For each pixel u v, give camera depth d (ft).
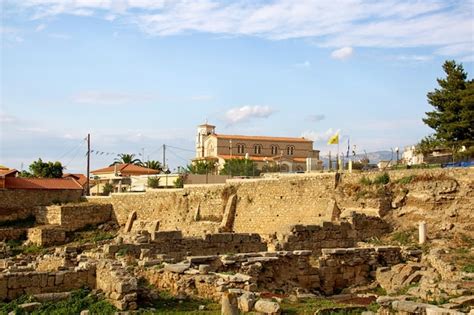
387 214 217.36
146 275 127.54
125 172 557.33
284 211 253.65
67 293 112.47
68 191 342.03
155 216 304.71
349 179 236.84
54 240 283.38
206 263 133.90
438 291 122.72
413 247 176.45
